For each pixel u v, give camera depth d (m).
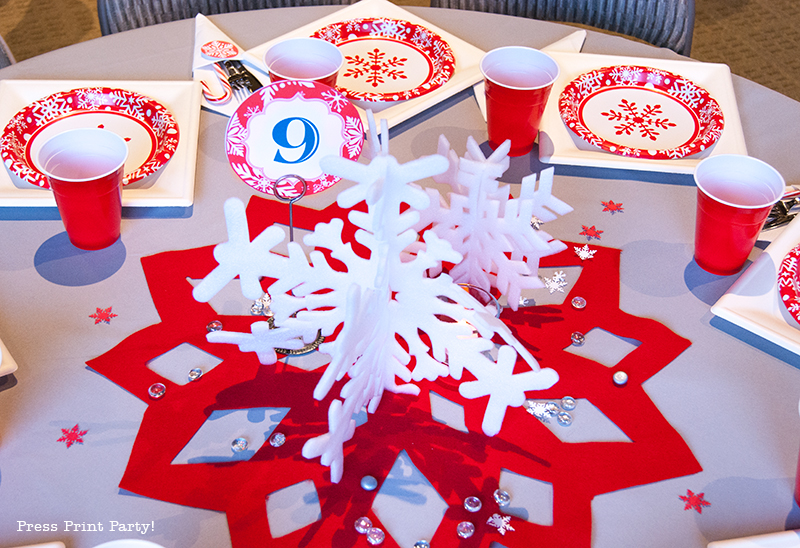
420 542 0.61
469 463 0.67
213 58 1.11
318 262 0.65
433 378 0.71
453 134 1.04
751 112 1.08
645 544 0.62
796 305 0.79
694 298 0.83
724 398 0.73
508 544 0.62
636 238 0.91
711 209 0.79
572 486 0.65
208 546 0.61
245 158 0.81
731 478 0.66
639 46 1.21
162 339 0.77
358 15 1.25
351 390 0.61
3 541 0.60
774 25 2.82
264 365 0.76
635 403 0.72
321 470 0.67
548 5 1.54
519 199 0.72
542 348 0.77
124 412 0.70
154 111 1.02
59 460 0.66
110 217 0.84
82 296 0.81
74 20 2.73
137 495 0.64
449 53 1.14
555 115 1.05
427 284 0.64
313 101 0.81
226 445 0.68
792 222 0.87
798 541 0.59
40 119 1.00
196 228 0.90
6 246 0.86
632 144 1.02
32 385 0.72
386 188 0.58
